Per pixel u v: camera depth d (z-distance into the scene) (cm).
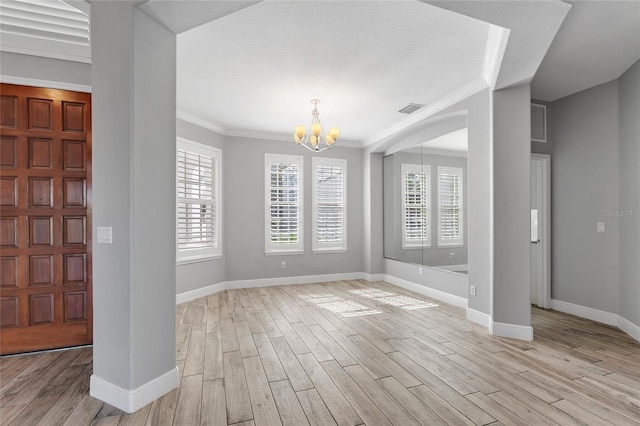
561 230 412
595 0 215
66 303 291
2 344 273
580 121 390
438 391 220
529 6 196
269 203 570
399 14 234
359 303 451
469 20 241
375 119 485
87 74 295
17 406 200
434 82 355
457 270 437
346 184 623
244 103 418
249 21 241
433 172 478
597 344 304
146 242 204
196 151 484
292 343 305
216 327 351
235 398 211
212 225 515
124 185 197
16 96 280
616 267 354
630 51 293
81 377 237
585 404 204
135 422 185
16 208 279
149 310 206
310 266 596
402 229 556
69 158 292
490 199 342
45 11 258
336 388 223
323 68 320
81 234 295
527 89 319
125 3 196
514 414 194
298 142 407
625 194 340
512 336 320
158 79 212
